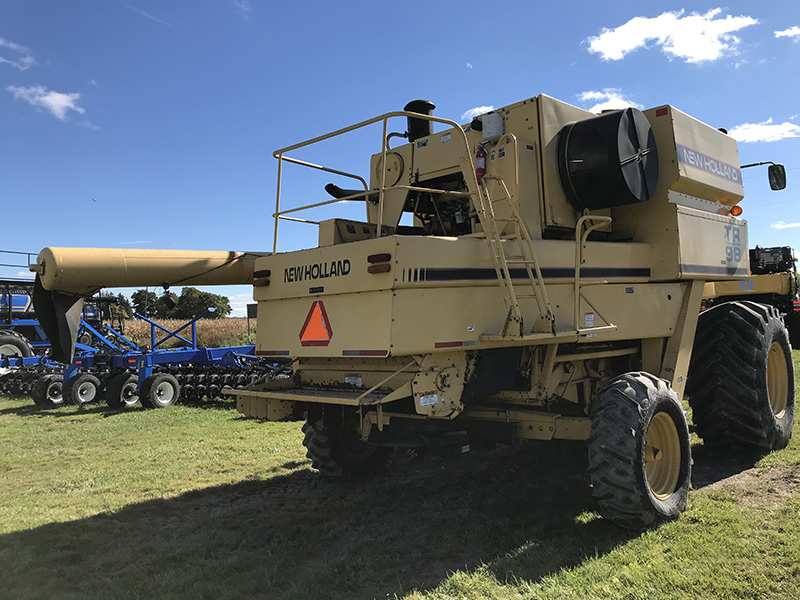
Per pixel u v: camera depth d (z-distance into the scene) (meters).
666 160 4.93
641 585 3.02
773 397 5.72
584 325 4.36
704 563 3.24
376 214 5.40
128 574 3.49
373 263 3.52
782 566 3.16
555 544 3.62
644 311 4.82
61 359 4.66
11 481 5.81
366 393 3.52
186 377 11.84
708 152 5.47
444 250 3.69
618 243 4.71
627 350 4.98
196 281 5.04
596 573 3.17
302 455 6.48
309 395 3.91
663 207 4.92
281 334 4.32
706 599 2.87
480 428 4.33
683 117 5.14
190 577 3.39
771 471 4.94
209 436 7.87
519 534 3.83
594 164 4.38
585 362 4.89
